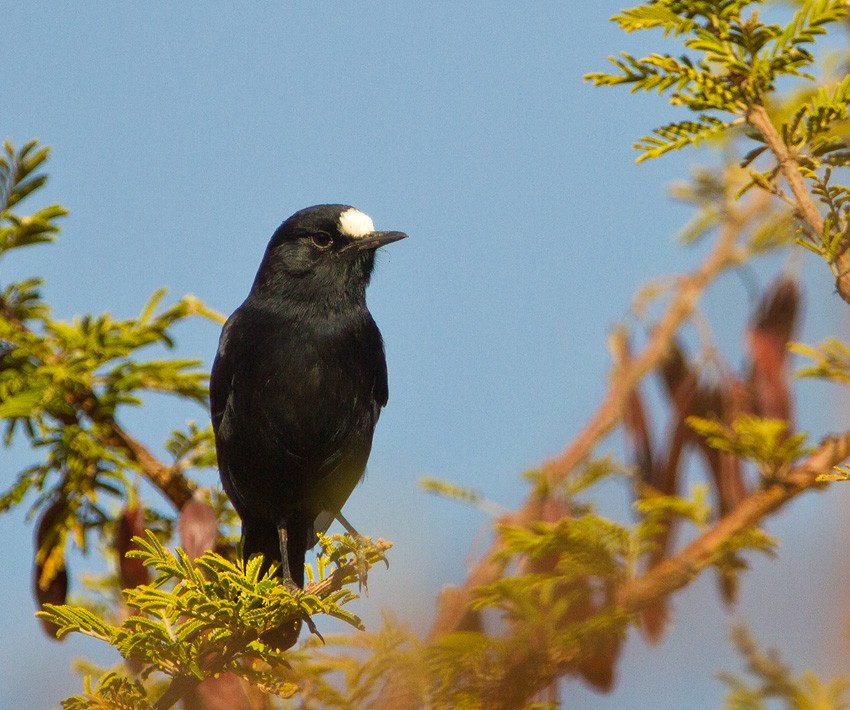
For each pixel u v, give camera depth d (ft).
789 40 27.91
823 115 27.17
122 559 34.81
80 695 25.81
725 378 38.93
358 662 32.63
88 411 36.50
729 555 32.40
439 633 33.76
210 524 33.83
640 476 39.55
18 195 37.11
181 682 25.94
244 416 38.81
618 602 31.83
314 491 39.81
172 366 36.94
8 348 37.06
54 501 36.24
